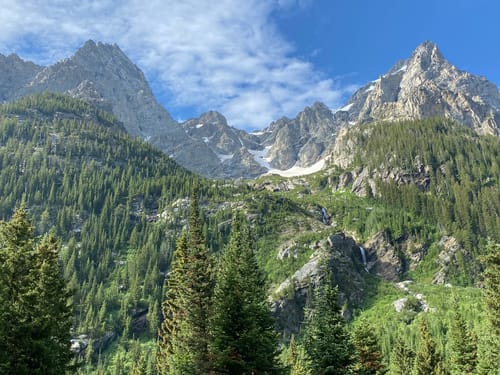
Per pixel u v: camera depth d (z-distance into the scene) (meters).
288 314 150.25
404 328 127.44
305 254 178.38
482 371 63.44
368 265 199.88
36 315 40.69
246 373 39.44
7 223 44.28
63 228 197.12
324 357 50.03
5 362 36.56
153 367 106.62
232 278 43.47
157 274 165.88
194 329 47.22
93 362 128.25
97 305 148.25
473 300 143.75
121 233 199.00
